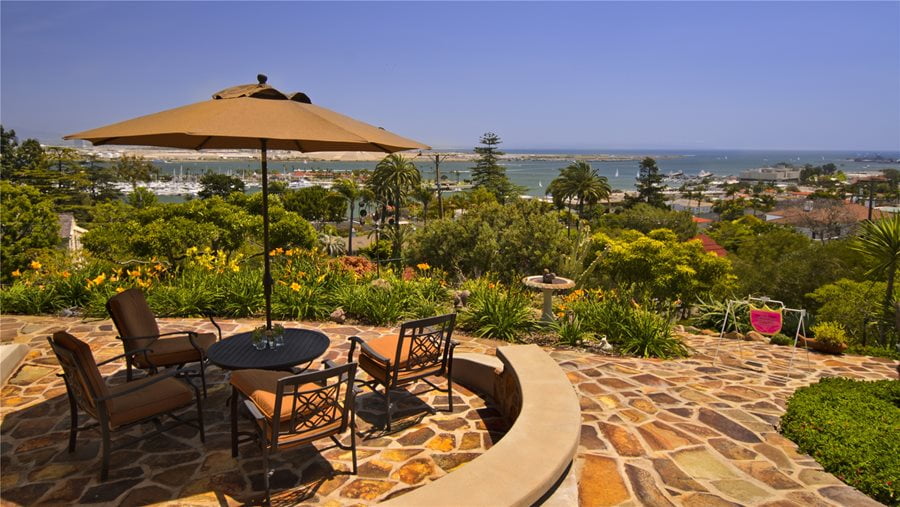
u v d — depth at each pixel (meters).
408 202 62.97
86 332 7.09
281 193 75.44
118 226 20.20
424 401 5.06
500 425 4.54
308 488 3.45
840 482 3.66
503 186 88.94
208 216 23.02
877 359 8.41
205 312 8.27
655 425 4.58
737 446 4.21
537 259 29.08
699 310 12.98
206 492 3.37
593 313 8.39
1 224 29.45
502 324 7.78
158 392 3.76
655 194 92.62
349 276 9.58
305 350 4.54
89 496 3.30
